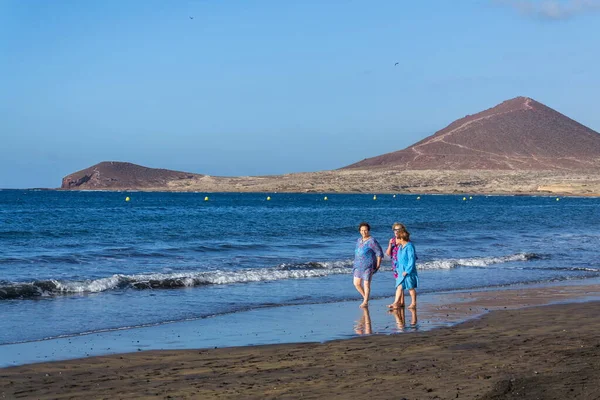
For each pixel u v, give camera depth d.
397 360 8.09
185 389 6.94
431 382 6.77
